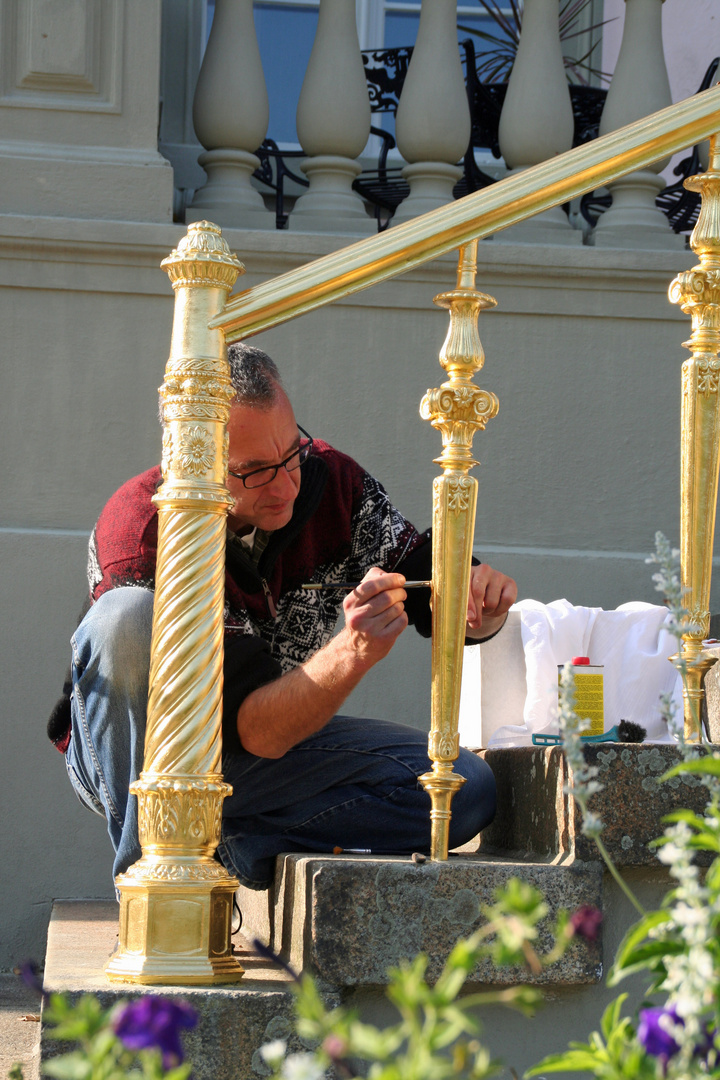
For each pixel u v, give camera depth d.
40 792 9.30
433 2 11.12
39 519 9.73
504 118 11.13
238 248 10.20
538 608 7.85
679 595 3.84
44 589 9.48
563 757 4.93
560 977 4.62
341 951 4.55
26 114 10.17
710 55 15.17
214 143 10.89
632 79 11.19
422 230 5.06
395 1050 4.57
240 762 5.84
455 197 12.03
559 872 4.68
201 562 4.88
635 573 10.14
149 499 6.33
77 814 9.31
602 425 10.43
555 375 10.42
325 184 10.98
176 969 4.51
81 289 9.94
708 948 2.71
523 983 4.62
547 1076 4.65
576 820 4.75
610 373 10.47
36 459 9.79
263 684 5.32
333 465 6.99
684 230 12.41
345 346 10.24
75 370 9.91
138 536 6.11
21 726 9.33
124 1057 2.63
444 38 11.10
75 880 9.26
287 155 11.96
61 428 9.85
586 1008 4.72
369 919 4.59
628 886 4.81
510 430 10.34
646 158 5.21
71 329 9.94
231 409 5.89
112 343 9.97
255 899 6.43
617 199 11.16
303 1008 2.31
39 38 10.17
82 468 9.84
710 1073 2.62
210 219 10.62
